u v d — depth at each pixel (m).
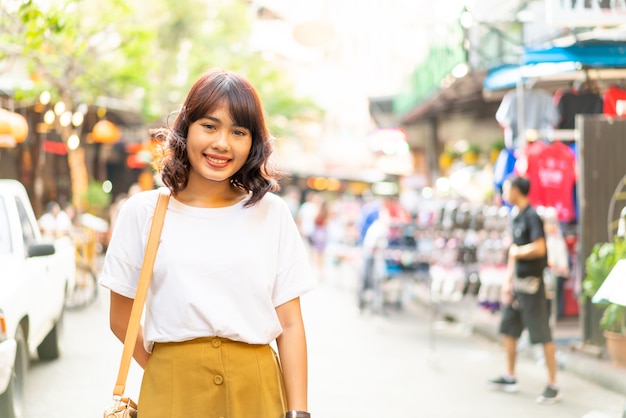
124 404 2.58
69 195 22.56
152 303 2.58
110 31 15.34
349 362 9.67
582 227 9.58
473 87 14.47
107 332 11.51
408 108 20.42
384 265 13.65
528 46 10.73
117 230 2.66
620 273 5.02
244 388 2.55
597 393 7.94
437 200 14.73
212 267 2.55
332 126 56.75
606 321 8.57
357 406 7.40
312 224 22.75
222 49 26.72
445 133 20.75
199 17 23.42
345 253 20.64
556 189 10.46
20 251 6.94
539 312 7.73
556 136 10.80
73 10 11.77
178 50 23.19
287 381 2.65
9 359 5.36
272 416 2.57
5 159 17.12
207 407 2.53
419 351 10.52
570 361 9.03
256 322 2.57
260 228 2.63
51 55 13.76
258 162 2.62
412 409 7.29
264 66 29.22
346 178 45.09
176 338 2.54
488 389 8.17
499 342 11.23
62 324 9.34
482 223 10.88
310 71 45.78
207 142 2.57
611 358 8.69
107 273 2.64
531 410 7.27
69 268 9.47
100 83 16.25
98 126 16.94
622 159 9.59
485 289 10.34
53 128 15.82
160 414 2.51
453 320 13.62
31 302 6.69
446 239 10.87
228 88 2.60
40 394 7.69
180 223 2.59
